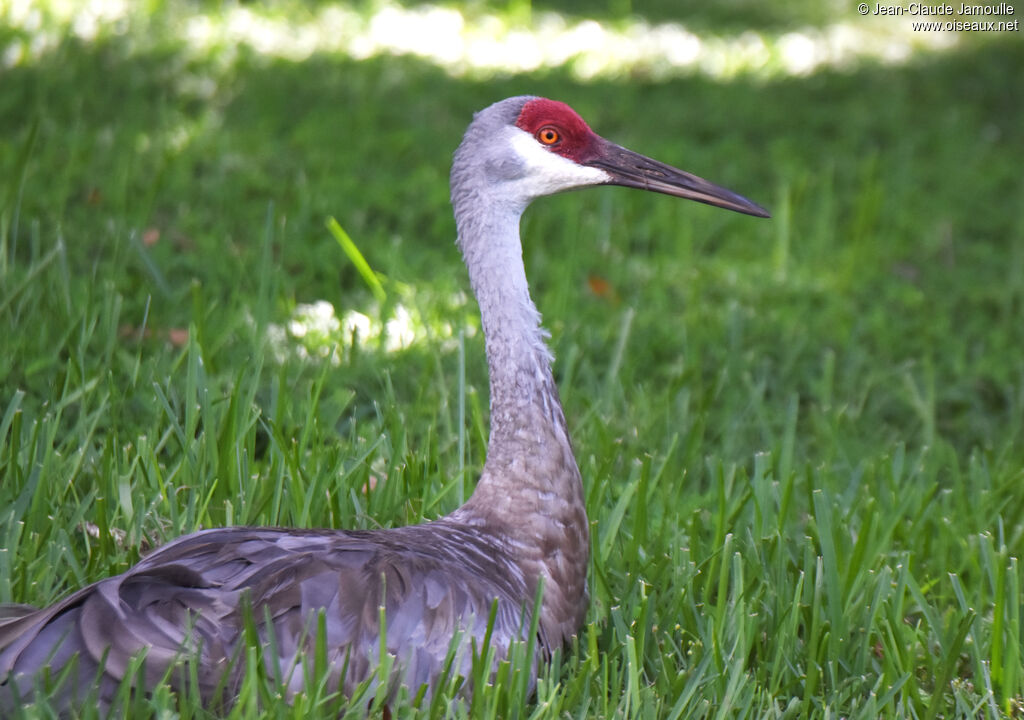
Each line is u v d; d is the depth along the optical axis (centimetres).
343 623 613
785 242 1496
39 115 1070
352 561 633
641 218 1641
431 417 1006
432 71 2272
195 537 648
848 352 1262
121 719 571
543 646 700
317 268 1320
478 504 731
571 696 674
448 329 1212
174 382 977
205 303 1166
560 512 727
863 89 2448
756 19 3284
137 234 1170
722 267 1486
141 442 831
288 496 821
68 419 930
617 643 727
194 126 1714
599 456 948
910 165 1948
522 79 2295
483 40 2680
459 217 777
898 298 1445
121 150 1563
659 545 816
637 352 1218
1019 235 1670
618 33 2888
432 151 1791
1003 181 1953
